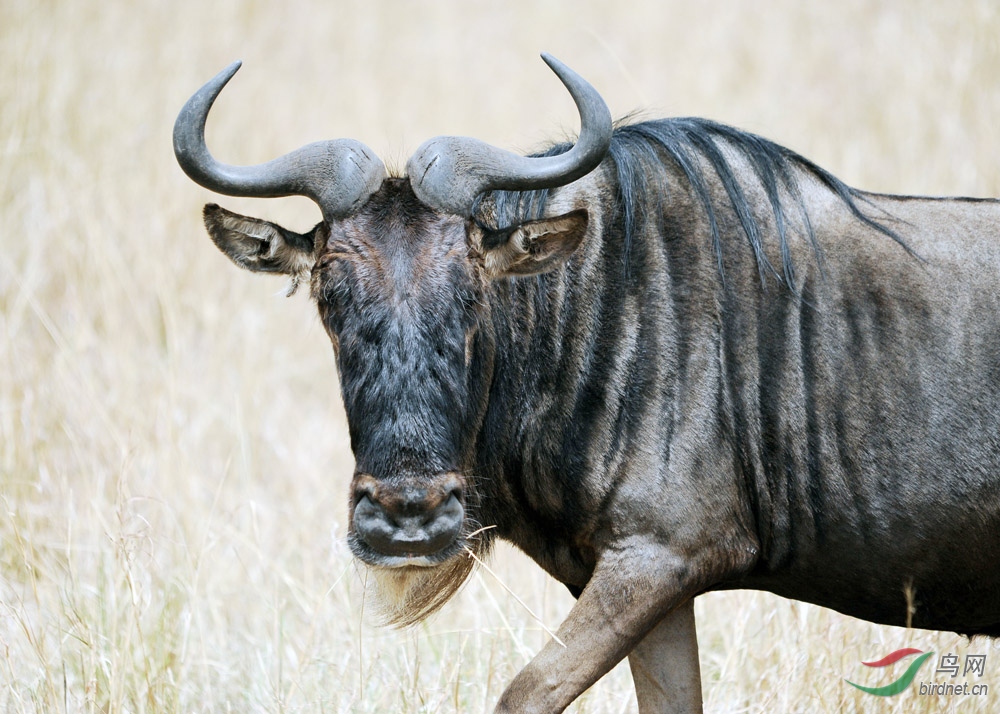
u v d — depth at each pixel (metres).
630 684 18.98
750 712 17.27
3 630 18.58
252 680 18.91
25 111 34.69
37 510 22.33
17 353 27.19
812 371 14.23
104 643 18.12
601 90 42.38
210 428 26.94
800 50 44.62
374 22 48.91
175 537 21.83
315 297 13.94
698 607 20.84
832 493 14.26
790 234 14.59
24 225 31.83
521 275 14.18
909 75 40.28
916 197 15.29
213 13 44.59
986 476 13.98
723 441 14.09
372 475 12.83
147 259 31.02
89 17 41.94
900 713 16.69
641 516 14.01
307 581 20.62
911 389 14.09
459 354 13.34
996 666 17.44
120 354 27.22
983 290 14.24
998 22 41.34
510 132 39.03
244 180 14.09
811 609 18.28
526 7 51.72
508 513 15.21
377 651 18.05
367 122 39.59
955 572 14.43
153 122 37.31
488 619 19.45
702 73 43.09
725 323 14.28
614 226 14.71
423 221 13.69
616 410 14.21
